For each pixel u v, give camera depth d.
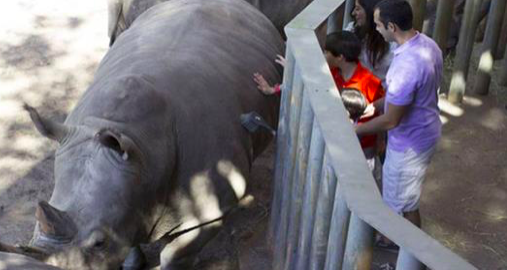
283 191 4.82
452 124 6.52
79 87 7.30
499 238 5.36
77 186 3.92
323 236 3.95
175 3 5.65
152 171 4.19
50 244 3.77
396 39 4.47
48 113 6.91
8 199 5.93
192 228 4.68
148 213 4.26
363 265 3.40
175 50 4.89
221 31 5.27
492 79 7.20
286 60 4.66
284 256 4.85
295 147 4.54
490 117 6.64
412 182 4.73
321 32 5.54
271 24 5.94
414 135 4.59
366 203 3.31
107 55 5.34
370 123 4.54
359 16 5.04
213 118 4.62
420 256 2.96
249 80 5.08
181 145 4.45
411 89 4.40
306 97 4.20
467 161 6.09
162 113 4.34
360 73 4.87
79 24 8.34
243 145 4.80
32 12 8.52
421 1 6.25
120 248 4.04
